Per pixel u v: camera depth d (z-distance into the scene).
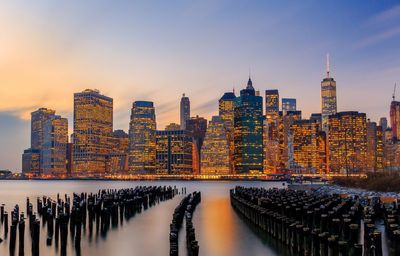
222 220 67.44
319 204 59.22
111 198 72.94
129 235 55.25
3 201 118.19
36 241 39.69
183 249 43.22
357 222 50.62
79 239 47.00
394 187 113.44
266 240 47.66
